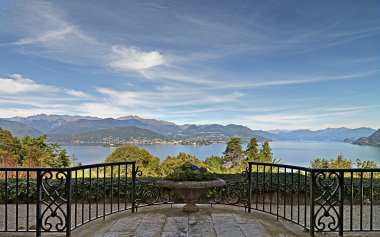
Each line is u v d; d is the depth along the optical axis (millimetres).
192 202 4727
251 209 4910
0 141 14336
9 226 4945
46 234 3689
